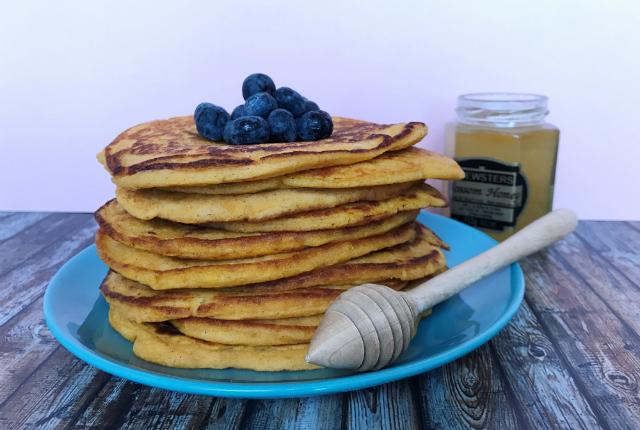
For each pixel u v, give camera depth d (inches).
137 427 9.9
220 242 10.7
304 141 12.2
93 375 11.1
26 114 20.3
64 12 19.3
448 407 10.3
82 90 20.0
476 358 11.5
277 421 10.0
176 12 19.3
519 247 12.4
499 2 19.0
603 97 19.7
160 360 10.6
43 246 17.0
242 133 11.6
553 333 12.3
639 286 14.3
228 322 10.9
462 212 16.9
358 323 9.7
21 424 10.0
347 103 19.9
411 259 11.9
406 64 19.6
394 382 10.9
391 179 10.9
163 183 10.3
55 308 11.6
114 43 19.6
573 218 13.4
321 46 19.4
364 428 9.9
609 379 10.9
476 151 16.3
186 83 19.9
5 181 20.9
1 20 19.3
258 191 10.8
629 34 19.1
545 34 19.3
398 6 19.1
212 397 10.6
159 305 10.9
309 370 10.5
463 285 11.5
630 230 18.2
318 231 11.0
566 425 9.9
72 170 20.9
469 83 19.7
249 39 19.4
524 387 10.7
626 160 20.2
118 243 12.0
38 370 11.3
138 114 20.2
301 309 10.9
